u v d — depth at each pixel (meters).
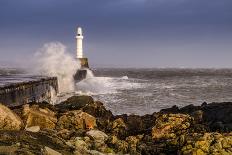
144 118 21.75
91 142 16.00
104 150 15.41
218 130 18.41
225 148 14.84
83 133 17.06
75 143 15.12
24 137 13.09
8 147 11.51
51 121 18.11
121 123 19.78
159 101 38.66
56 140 13.70
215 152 14.70
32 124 17.41
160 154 16.11
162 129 17.92
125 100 38.81
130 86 58.66
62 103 25.19
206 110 22.50
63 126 18.53
